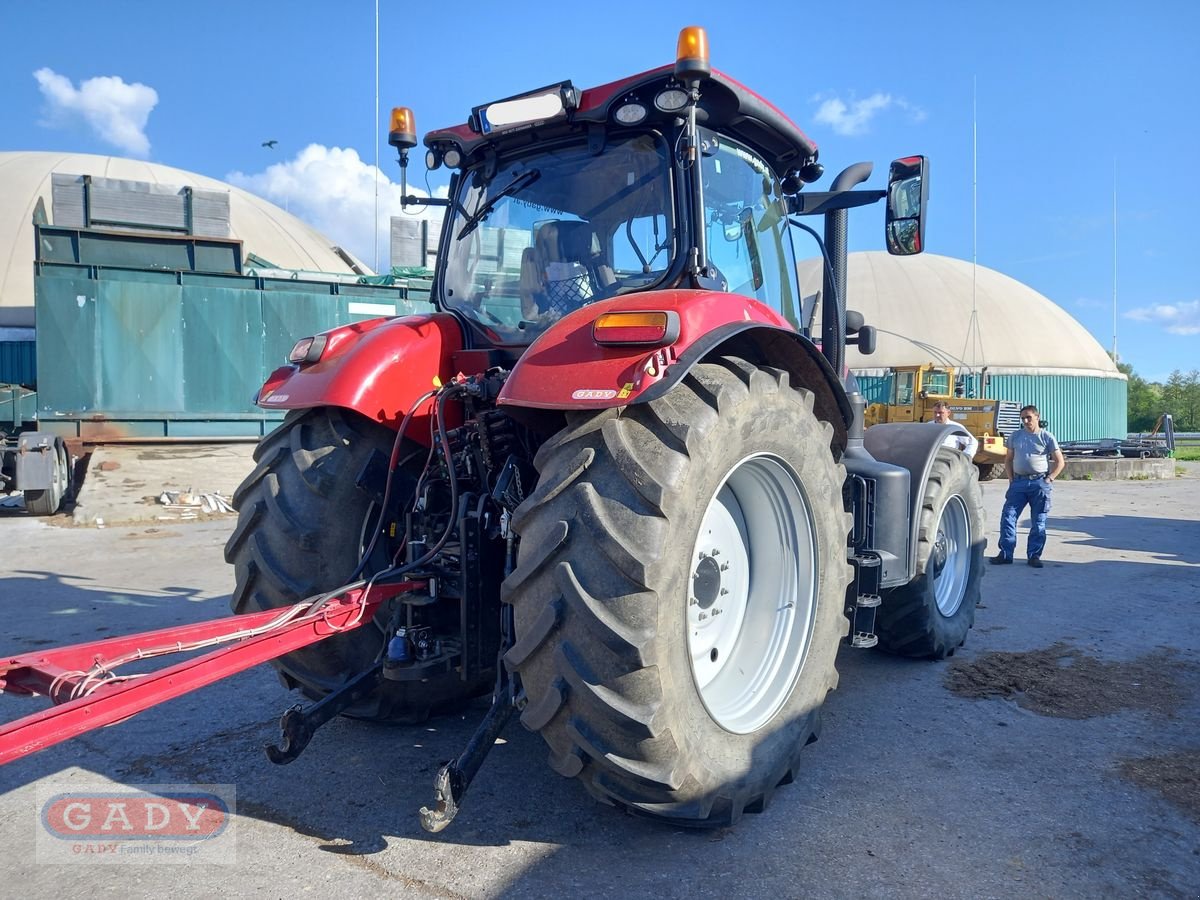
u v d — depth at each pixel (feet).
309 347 11.30
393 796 10.05
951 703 13.32
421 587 9.93
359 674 10.00
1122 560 26.50
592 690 7.74
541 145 11.26
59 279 40.73
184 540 29.91
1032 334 135.33
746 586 10.37
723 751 8.87
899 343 127.85
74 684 7.23
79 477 39.93
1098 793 10.18
